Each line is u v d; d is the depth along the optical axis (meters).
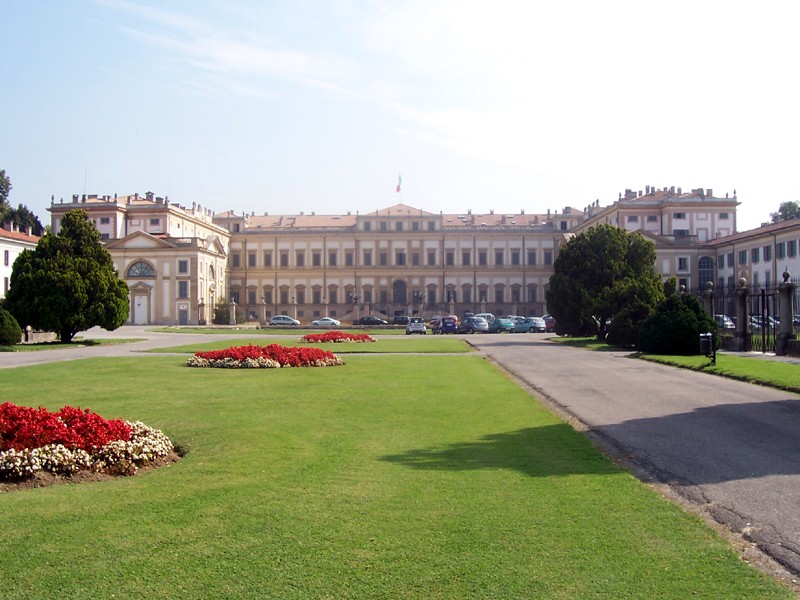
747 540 8.39
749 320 43.09
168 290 103.69
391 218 127.38
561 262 55.91
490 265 127.19
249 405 19.59
